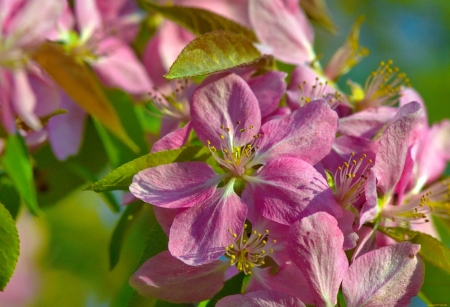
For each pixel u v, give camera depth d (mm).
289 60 402
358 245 352
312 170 349
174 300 348
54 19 385
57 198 418
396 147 354
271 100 361
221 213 347
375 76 387
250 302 341
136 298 354
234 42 362
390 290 346
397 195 363
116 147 409
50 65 385
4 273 350
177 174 350
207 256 342
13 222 352
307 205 345
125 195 374
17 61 384
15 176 382
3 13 382
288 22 405
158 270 345
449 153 390
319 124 353
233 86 358
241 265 347
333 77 412
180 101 381
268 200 347
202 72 355
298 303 340
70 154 404
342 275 342
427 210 380
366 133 370
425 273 358
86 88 386
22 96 384
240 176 352
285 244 347
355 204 352
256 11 403
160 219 349
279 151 353
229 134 355
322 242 340
